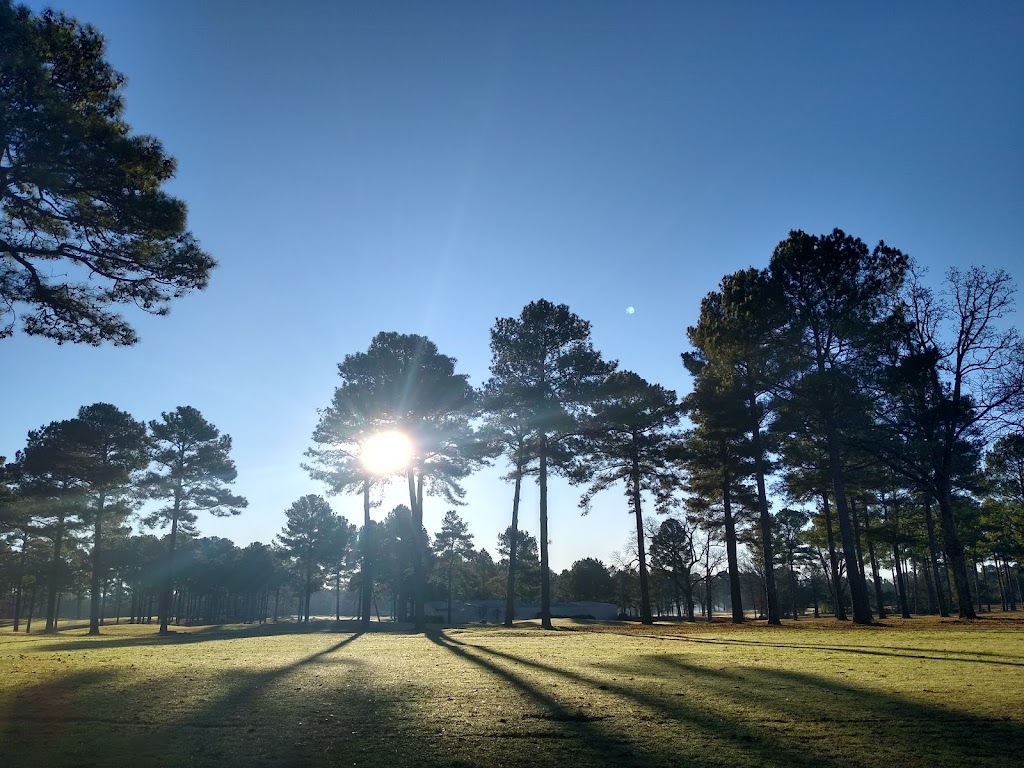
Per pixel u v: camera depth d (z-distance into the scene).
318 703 9.88
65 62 15.52
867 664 13.13
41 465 48.41
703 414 36.06
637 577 94.38
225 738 8.05
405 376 38.72
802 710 8.97
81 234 16.56
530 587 97.38
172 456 51.97
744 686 10.73
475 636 27.88
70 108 14.68
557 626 42.19
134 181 15.77
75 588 77.38
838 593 46.16
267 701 10.05
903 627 27.03
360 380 39.50
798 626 31.73
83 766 7.06
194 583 104.31
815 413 30.28
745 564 85.56
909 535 44.03
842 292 28.55
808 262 29.25
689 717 8.70
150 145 16.14
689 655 15.61
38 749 7.64
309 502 87.06
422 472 40.81
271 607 162.88
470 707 9.45
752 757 7.07
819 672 12.05
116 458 50.50
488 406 37.91
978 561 62.38
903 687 10.28
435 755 7.29
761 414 33.16
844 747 7.34
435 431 39.12
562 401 38.09
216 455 52.44
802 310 29.14
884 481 38.97
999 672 11.60
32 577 72.31
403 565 85.62
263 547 103.75
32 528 54.97
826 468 34.84
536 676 12.17
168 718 9.02
